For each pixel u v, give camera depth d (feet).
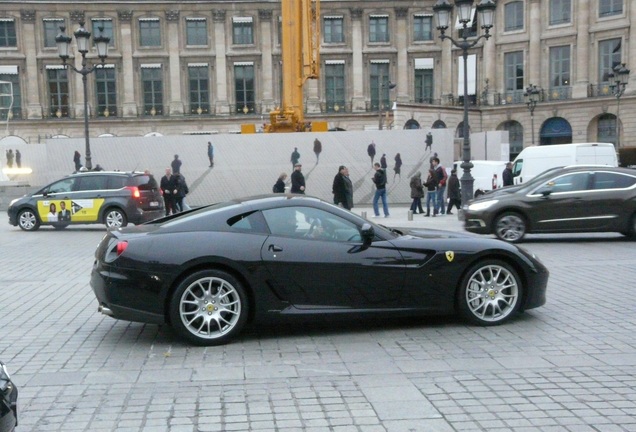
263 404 16.97
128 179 68.64
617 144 150.00
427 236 25.12
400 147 98.99
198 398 17.51
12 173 110.52
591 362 20.20
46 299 31.48
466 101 73.05
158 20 201.46
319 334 23.98
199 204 97.60
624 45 171.73
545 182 50.93
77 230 70.59
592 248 47.47
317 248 23.21
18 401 17.44
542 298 25.38
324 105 204.85
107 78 201.98
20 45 197.88
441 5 72.18
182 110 202.59
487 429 15.12
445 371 19.47
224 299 22.76
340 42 204.64
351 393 17.66
